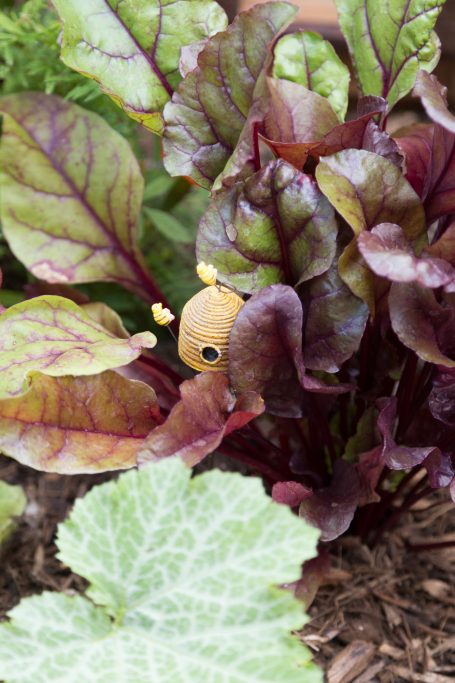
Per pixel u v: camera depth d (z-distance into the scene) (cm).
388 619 74
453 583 76
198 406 64
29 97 77
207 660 58
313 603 75
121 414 67
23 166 76
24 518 81
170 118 70
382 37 72
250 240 67
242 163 66
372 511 76
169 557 59
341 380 73
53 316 69
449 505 81
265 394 68
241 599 58
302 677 57
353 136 67
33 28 82
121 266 78
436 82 65
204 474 60
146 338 66
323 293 67
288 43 70
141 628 59
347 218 63
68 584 77
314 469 75
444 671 72
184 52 71
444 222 71
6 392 64
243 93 69
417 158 72
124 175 77
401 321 64
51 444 65
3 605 76
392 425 68
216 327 66
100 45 71
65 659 58
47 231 77
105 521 60
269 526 59
